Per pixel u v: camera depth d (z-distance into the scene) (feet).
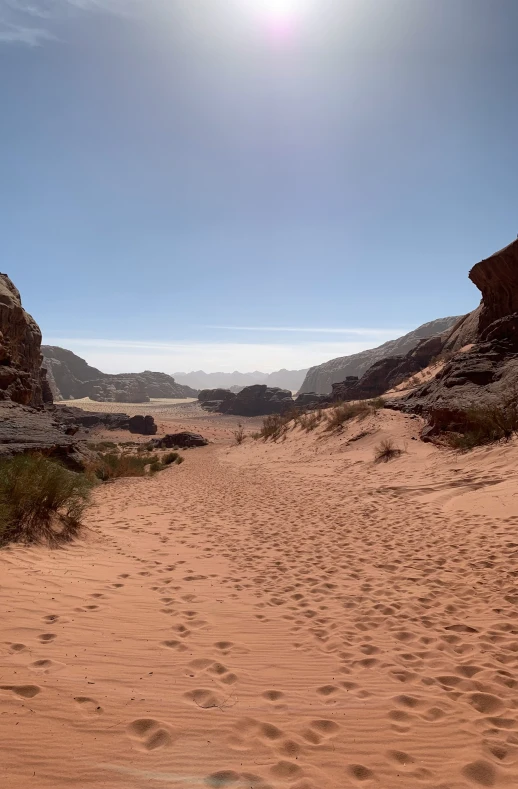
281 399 343.05
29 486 22.88
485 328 71.82
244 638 13.04
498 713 9.59
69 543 21.90
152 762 7.41
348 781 7.34
